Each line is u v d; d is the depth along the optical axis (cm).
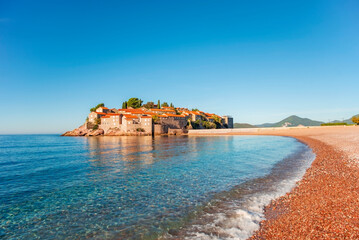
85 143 7338
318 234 823
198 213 1159
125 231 998
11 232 1020
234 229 959
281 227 930
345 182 1476
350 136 5512
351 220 903
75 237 965
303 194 1338
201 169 2353
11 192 1623
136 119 12619
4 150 5222
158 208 1255
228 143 6156
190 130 13762
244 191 1511
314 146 4388
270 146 4956
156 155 3647
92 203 1369
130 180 1931
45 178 2075
